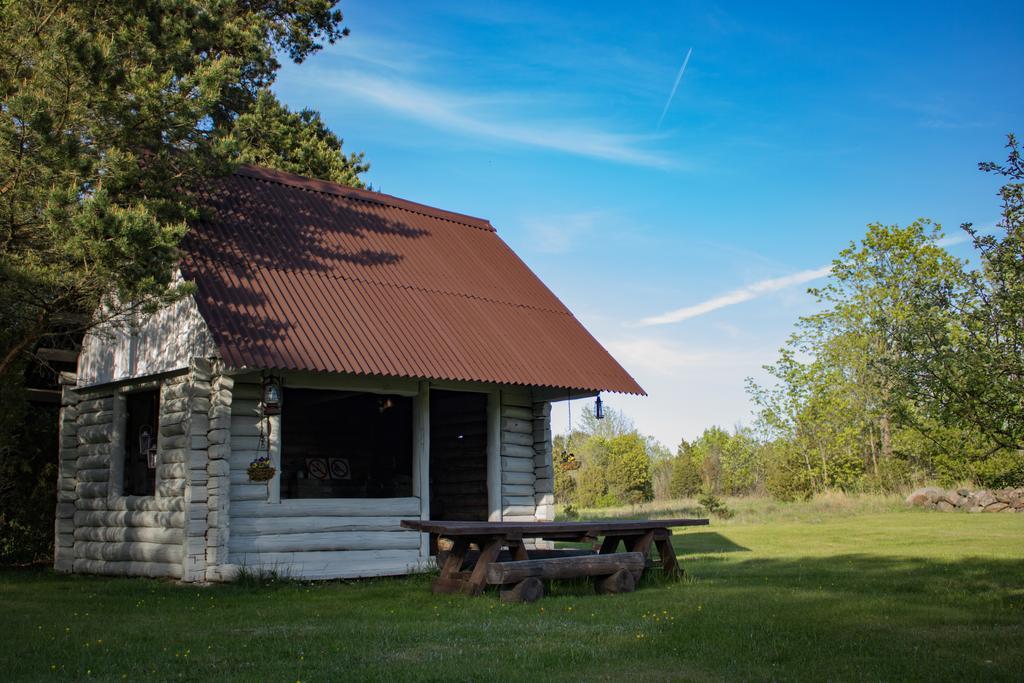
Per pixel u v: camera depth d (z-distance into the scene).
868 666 6.54
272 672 6.33
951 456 9.62
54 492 16.77
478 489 17.17
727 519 27.05
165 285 10.41
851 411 36.44
